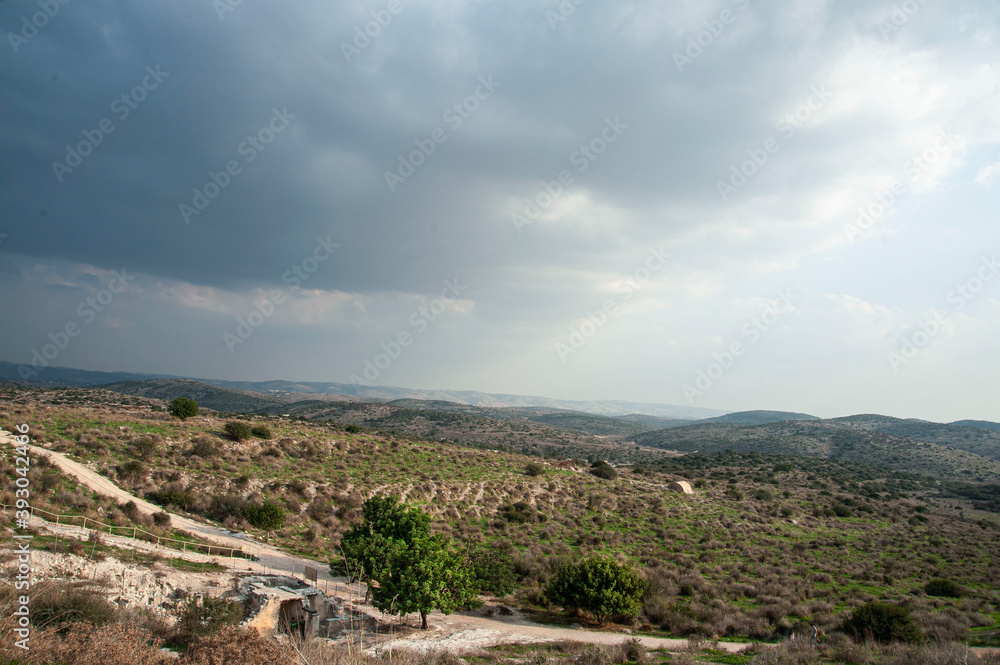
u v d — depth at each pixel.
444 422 194.50
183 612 17.50
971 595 36.97
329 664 11.04
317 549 39.09
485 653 22.61
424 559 26.72
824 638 25.31
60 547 21.47
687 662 20.81
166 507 38.84
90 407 63.72
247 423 63.44
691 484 91.44
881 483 113.56
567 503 67.12
